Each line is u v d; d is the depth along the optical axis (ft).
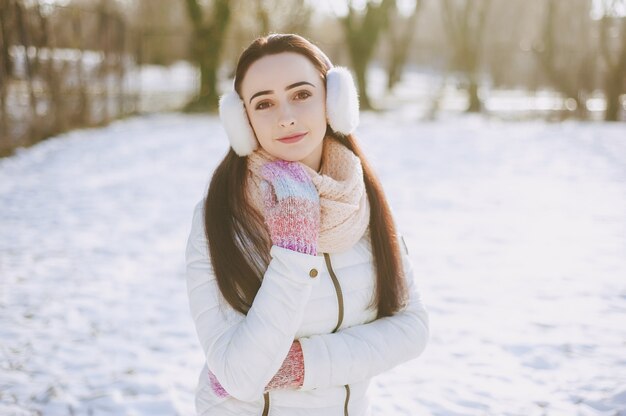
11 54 32.81
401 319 4.82
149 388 9.52
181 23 122.42
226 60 84.07
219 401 4.58
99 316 12.48
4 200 22.71
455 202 23.75
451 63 98.27
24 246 17.21
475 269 15.66
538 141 42.65
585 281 14.67
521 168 31.76
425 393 9.41
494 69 99.04
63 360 10.46
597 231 19.42
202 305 4.37
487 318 12.46
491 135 46.16
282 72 4.30
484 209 22.59
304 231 4.04
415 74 161.58
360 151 4.95
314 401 4.49
